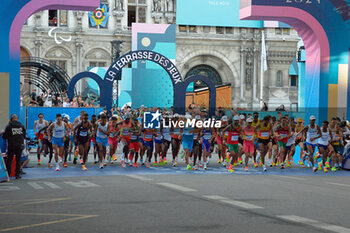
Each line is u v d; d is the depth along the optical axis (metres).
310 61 22.23
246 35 57.56
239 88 58.03
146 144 19.47
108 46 55.31
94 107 28.11
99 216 8.90
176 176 16.17
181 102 29.86
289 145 20.05
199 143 19.48
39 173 17.08
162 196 11.40
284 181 14.99
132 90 50.94
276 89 58.56
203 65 57.88
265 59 54.22
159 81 51.25
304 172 18.58
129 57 28.58
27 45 53.69
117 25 55.50
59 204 10.30
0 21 18.05
